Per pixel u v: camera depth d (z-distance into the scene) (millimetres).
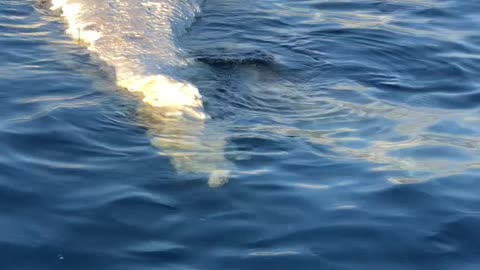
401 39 10383
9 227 5867
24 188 6406
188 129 7504
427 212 6363
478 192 6715
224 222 6062
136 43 9227
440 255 5773
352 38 10305
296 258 5637
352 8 11586
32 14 10227
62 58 8977
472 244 5930
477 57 9953
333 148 7379
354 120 8016
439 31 10820
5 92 8055
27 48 9203
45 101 7910
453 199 6582
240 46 9773
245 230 5977
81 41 9445
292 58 9539
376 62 9633
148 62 8758
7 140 7109
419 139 7691
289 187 6625
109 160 6891
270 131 7609
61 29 9812
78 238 5777
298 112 8109
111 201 6258
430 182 6836
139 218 6055
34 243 5691
